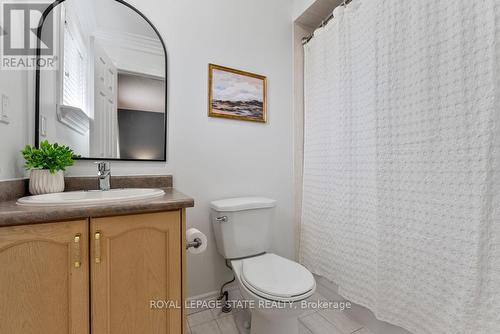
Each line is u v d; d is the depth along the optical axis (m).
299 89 1.92
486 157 0.82
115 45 1.34
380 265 1.17
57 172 1.04
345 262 1.43
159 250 0.87
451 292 0.92
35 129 1.11
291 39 1.92
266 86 1.79
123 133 1.34
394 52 1.12
